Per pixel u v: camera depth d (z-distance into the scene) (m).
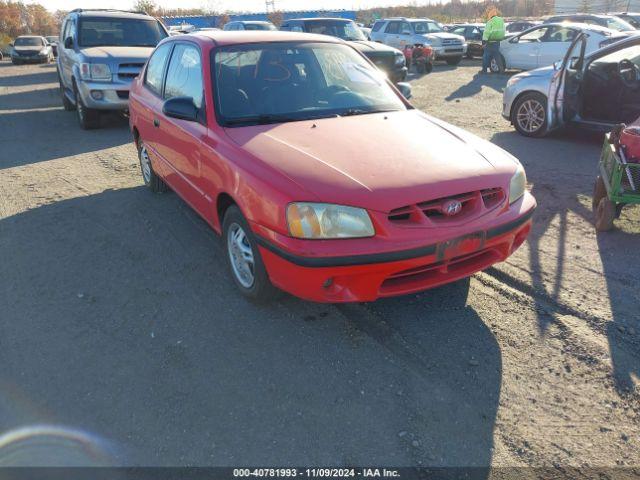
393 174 3.00
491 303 3.57
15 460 2.39
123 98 9.22
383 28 19.83
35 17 66.06
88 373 2.96
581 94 7.44
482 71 16.53
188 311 3.54
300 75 4.21
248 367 2.98
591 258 4.18
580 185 5.91
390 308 3.53
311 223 2.83
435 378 2.86
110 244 4.63
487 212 3.09
